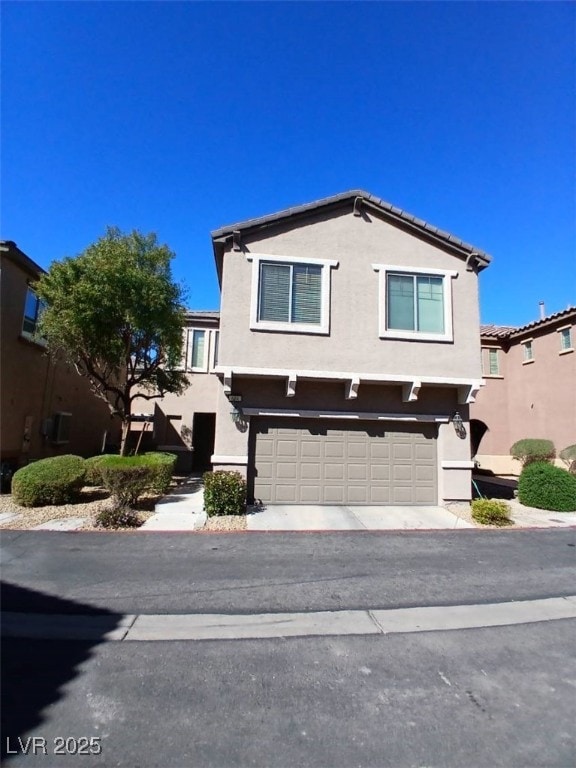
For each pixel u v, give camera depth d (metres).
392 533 10.02
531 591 6.65
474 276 13.36
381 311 12.67
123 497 10.52
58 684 4.10
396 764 3.21
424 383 12.41
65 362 18.16
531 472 13.66
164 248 15.41
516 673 4.45
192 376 21.39
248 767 3.15
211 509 10.98
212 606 5.88
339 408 12.52
